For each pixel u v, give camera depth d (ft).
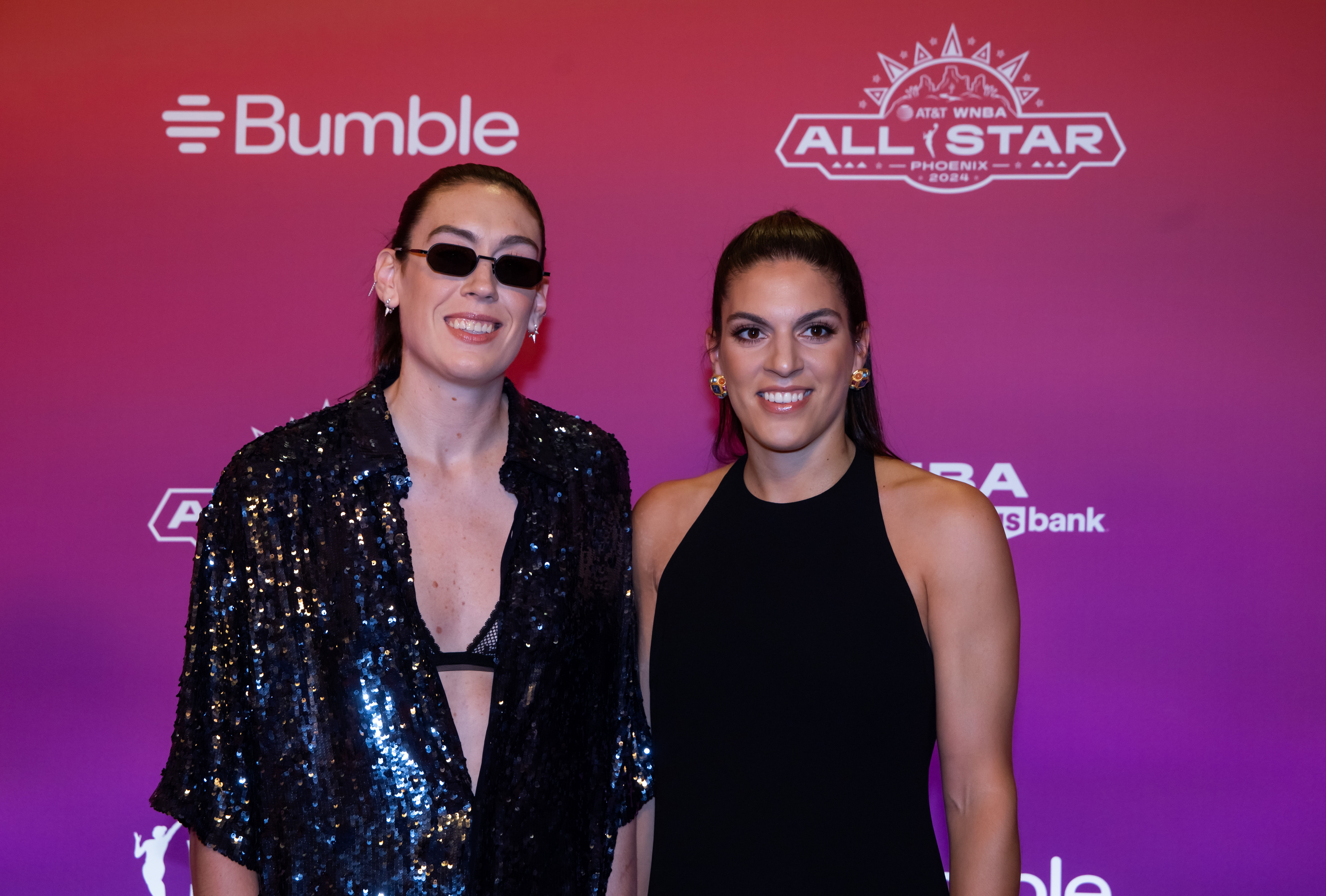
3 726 7.94
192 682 4.84
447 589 5.04
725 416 6.26
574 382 8.07
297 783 4.73
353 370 8.09
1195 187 7.89
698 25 8.05
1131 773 7.77
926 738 5.20
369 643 4.79
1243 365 7.83
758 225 5.55
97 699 7.95
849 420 5.75
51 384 8.06
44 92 8.16
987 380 7.92
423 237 5.21
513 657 4.99
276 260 8.11
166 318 8.09
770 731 5.16
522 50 8.12
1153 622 7.80
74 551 8.00
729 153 8.05
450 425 5.25
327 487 4.93
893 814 5.08
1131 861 7.75
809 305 5.16
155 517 8.02
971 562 5.06
